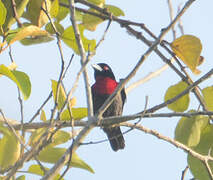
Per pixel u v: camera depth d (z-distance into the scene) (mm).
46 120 9984
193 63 9633
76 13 11977
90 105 8258
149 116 9133
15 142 7953
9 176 7500
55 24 10820
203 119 10766
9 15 10055
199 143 10969
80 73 8094
